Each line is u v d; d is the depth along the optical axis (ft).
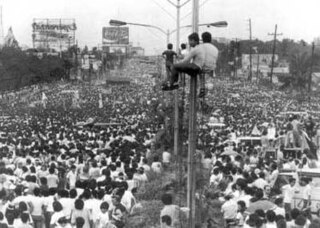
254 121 180.86
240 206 52.49
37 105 324.19
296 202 63.00
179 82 66.44
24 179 66.18
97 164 78.28
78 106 301.02
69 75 555.28
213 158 89.45
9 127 164.35
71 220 50.65
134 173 68.28
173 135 95.86
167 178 68.64
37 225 56.65
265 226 45.83
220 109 246.88
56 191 58.44
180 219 49.67
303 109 273.54
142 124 171.12
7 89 460.96
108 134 127.65
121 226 49.21
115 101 337.72
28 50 555.69
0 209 55.01
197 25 60.23
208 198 58.39
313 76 442.91
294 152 98.73
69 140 122.01
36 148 97.45
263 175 68.08
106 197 55.93
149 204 57.41
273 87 424.05
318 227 46.19
